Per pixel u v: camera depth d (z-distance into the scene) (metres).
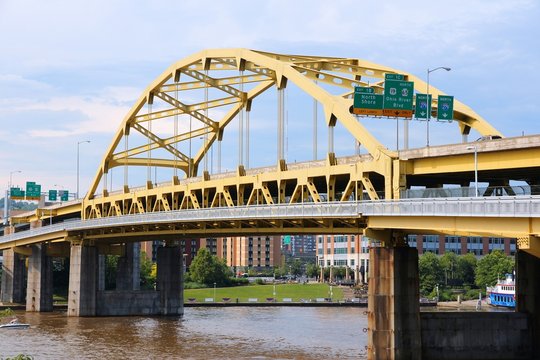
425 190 66.94
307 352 81.62
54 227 135.75
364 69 95.25
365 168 72.31
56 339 95.69
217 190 98.25
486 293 185.62
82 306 130.38
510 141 61.25
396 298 67.06
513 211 52.66
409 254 68.06
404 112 75.56
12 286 165.38
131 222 109.38
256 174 91.50
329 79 93.12
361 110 74.75
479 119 78.06
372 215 67.19
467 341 70.00
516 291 73.31
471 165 64.44
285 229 83.19
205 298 182.88
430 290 195.38
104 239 130.38
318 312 146.38
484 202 54.97
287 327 112.19
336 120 78.81
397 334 66.69
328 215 71.88
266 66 92.88
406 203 62.88
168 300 133.00
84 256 131.88
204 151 131.88
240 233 95.75
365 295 190.00
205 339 95.44
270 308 159.75
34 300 147.12
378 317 67.31
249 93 112.44
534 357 71.56
